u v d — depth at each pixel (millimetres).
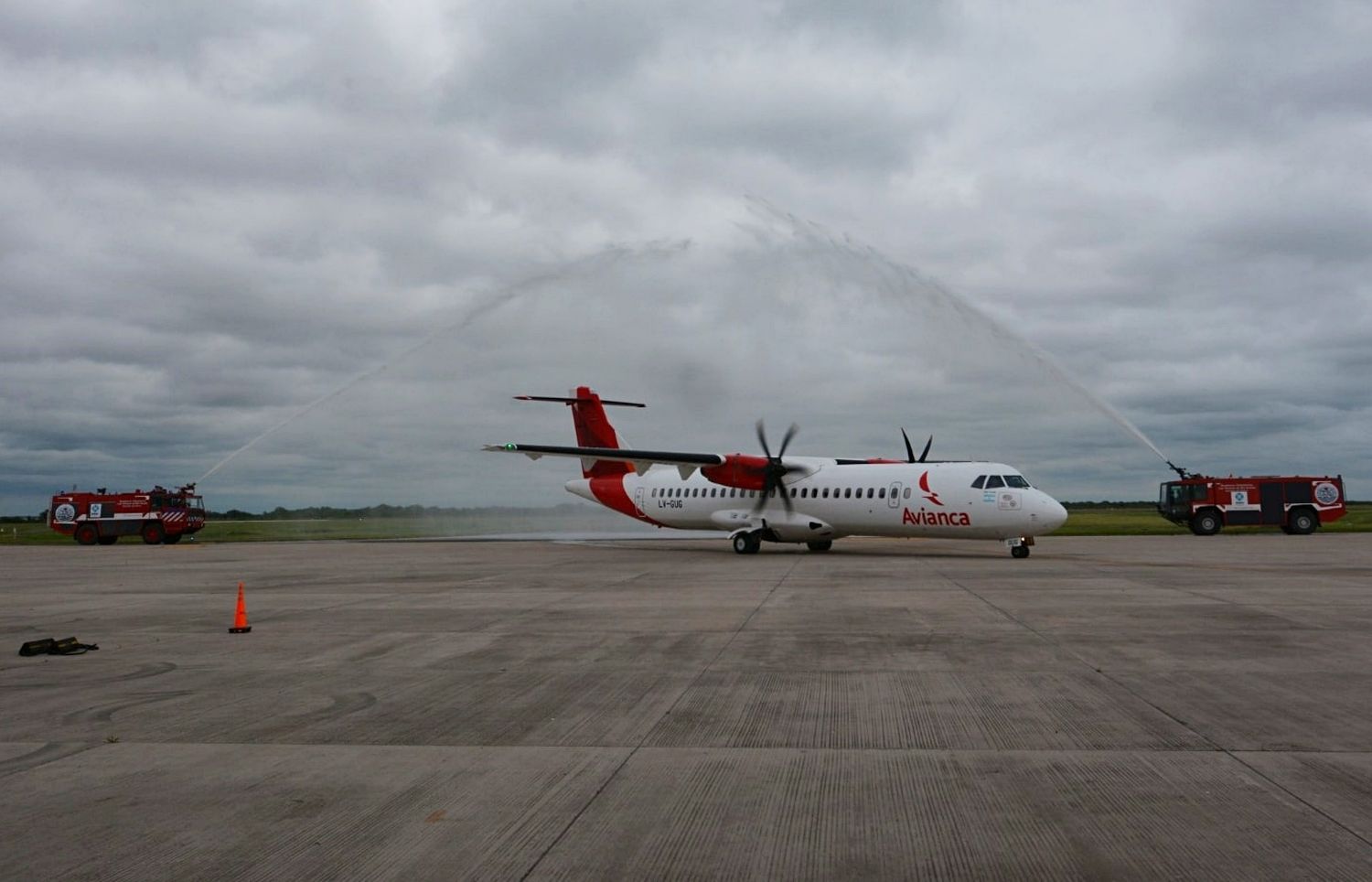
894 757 7184
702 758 7199
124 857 5344
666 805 6141
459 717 8641
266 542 52188
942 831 5633
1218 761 6965
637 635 13531
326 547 43938
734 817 5902
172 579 24984
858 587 19891
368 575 25328
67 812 6090
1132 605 16312
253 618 16141
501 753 7422
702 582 21781
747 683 10055
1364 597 17266
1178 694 9273
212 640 13586
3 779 6828
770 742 7652
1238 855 5215
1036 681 9953
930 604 16719
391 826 5809
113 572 28250
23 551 43375
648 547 40406
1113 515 86500
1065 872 5027
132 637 14055
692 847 5422
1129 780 6551
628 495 37688
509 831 5711
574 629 14164
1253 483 44125
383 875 5086
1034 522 28422
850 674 10414
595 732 8047
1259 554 30297
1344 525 55562
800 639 13000
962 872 5043
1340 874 4965
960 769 6836
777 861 5211
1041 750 7316
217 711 8984
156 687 10164
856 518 31609
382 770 6980
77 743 7824
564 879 5012
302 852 5406
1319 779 6535
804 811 6000
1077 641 12484
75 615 16844
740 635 13406
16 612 17328
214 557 35938
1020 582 20781
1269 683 9711
